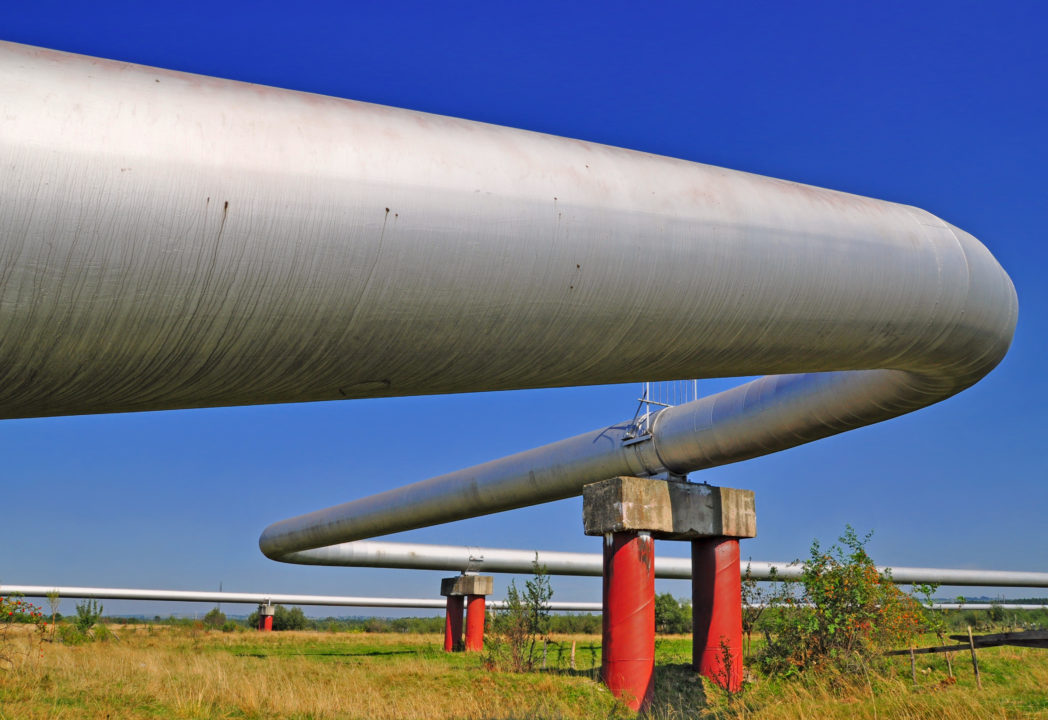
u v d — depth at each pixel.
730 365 8.25
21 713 13.83
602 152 6.66
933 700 12.30
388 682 20.62
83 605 38.84
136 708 15.41
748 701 16.09
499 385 6.61
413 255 5.18
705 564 21.14
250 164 4.66
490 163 5.68
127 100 4.46
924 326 10.22
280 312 4.87
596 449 22.91
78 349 4.47
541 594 26.06
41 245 4.09
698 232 6.90
